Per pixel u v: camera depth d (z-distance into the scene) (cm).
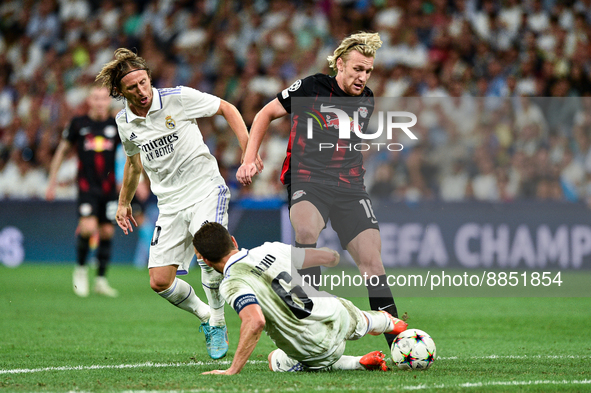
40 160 5312
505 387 1187
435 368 1421
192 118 1678
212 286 1585
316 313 1293
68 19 6206
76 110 5488
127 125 1670
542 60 4997
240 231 3916
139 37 5903
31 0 6372
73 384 1249
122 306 2753
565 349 1756
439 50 5009
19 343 1897
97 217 3130
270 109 1606
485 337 1991
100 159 3091
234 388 1174
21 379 1316
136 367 1494
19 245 4522
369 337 2006
